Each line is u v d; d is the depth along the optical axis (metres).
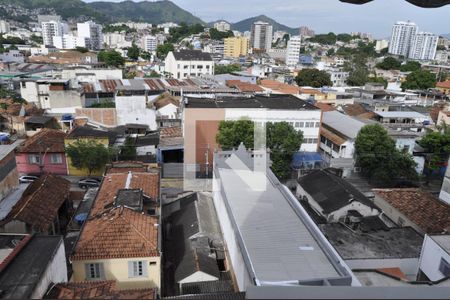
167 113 48.12
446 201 25.81
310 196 25.80
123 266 14.72
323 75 79.94
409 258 18.34
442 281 15.10
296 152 35.31
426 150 36.12
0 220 20.09
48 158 31.94
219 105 38.19
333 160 35.28
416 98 65.50
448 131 35.62
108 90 54.84
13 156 24.84
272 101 41.72
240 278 14.54
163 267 18.86
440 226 21.03
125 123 42.34
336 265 12.93
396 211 24.12
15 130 41.97
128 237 15.33
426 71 83.31
